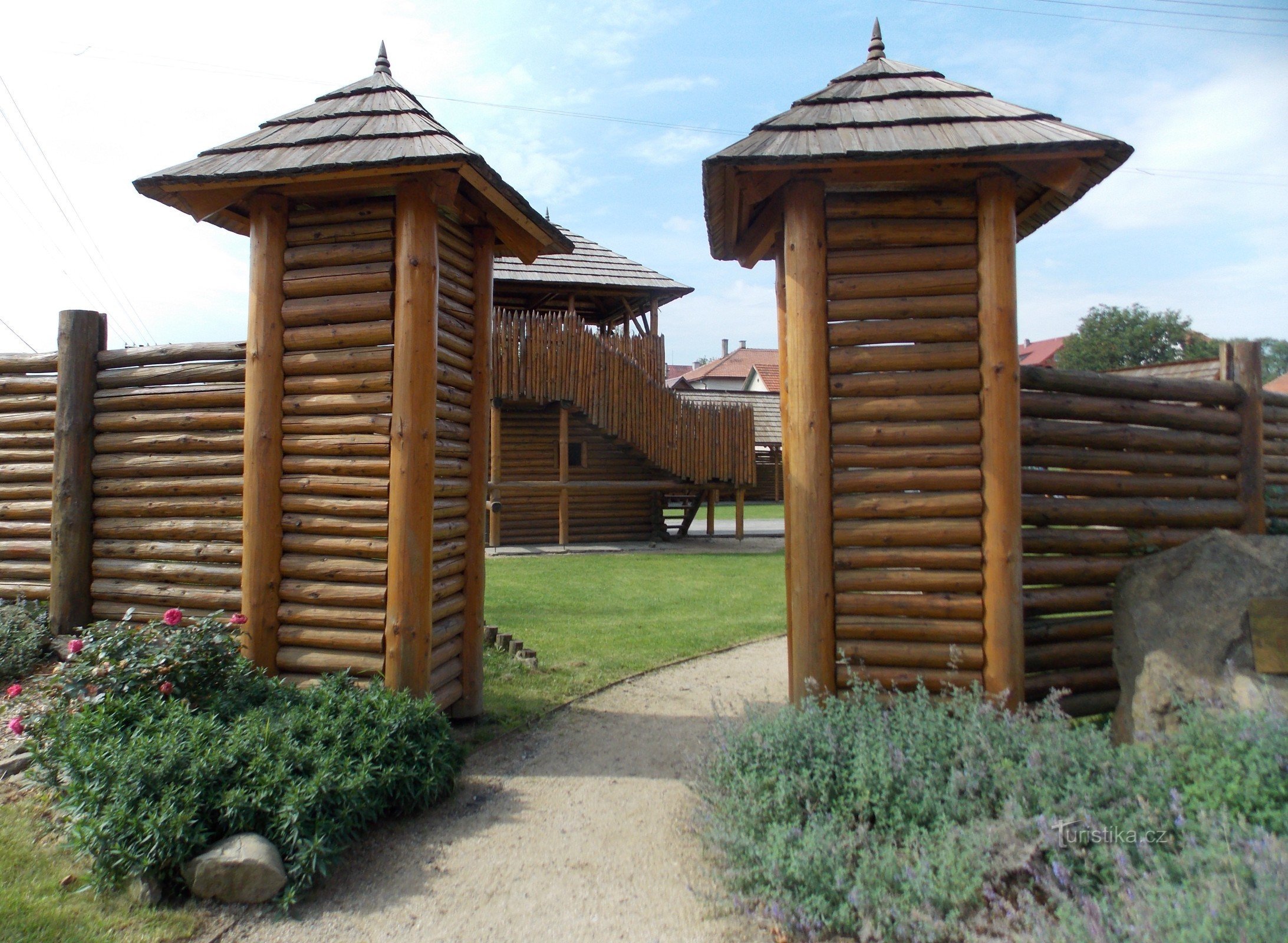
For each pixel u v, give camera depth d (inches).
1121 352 1763.0
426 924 123.9
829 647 185.3
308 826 135.8
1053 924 103.8
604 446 743.1
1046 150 170.2
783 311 212.2
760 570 555.5
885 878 117.3
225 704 162.4
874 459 185.8
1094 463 209.6
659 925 123.3
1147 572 174.2
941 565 183.3
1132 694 164.4
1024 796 127.8
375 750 156.9
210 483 218.7
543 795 175.0
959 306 184.9
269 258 199.0
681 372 3053.6
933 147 173.2
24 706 191.6
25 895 124.0
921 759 139.9
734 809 140.6
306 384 199.2
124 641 164.4
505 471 713.0
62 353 231.8
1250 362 233.6
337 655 194.5
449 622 214.7
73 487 230.1
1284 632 153.3
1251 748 124.6
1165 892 99.3
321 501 196.9
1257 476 232.4
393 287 194.4
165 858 126.3
